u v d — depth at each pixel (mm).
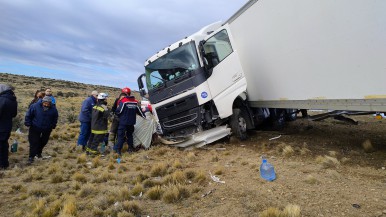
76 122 17578
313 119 9086
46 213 4301
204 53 8461
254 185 5105
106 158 8367
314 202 4207
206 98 8516
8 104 7320
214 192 4988
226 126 8992
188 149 8672
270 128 11062
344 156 6355
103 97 8945
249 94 9930
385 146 6750
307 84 6949
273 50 8156
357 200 4148
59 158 8422
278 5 7602
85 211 4477
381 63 4848
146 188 5391
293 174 5473
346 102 5793
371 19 4930
